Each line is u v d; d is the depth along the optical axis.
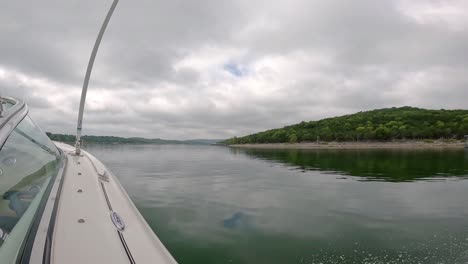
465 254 4.65
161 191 9.77
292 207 7.55
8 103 2.69
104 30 4.71
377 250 4.79
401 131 94.38
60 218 2.14
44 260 1.44
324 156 35.94
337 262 4.33
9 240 1.38
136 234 2.14
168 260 1.77
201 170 17.39
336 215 6.80
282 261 4.35
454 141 85.75
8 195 1.62
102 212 2.41
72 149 7.32
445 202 8.34
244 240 5.16
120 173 15.09
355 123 119.62
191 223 6.10
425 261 4.39
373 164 22.66
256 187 10.86
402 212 7.12
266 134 139.38
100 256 1.65
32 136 2.67
